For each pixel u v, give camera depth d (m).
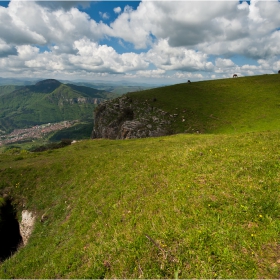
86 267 9.09
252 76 99.56
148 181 14.27
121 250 8.90
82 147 39.09
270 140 17.92
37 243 14.82
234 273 6.84
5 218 20.80
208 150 16.94
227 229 8.35
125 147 33.72
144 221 10.30
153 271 7.54
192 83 104.75
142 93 97.69
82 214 14.69
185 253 7.77
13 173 25.67
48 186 22.11
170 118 69.44
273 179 11.04
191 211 9.90
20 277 11.53
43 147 64.44
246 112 62.16
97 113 101.50
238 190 10.59
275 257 7.12
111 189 15.82
